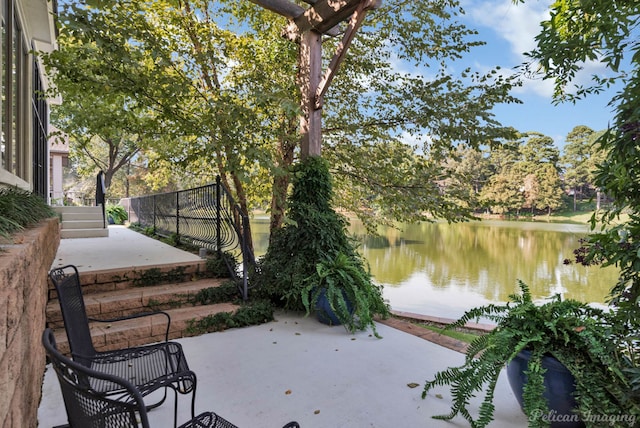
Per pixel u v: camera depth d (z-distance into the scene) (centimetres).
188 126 440
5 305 102
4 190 308
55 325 297
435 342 311
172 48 492
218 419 149
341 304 330
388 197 554
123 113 481
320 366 263
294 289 371
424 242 1770
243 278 387
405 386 234
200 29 507
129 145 1739
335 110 617
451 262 1237
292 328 346
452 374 201
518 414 204
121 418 98
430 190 525
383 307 367
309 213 400
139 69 416
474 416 203
